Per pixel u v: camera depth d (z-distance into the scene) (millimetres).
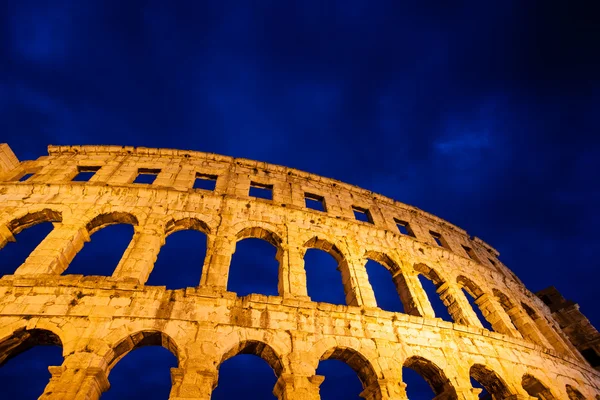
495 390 18453
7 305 13586
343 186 28922
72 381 11672
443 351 17391
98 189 20797
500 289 26969
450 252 27094
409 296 21047
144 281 16469
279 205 22719
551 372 20250
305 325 15578
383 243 23875
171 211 20219
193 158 26484
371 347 15859
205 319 14500
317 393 13445
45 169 23609
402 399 14305
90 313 13797
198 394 12094
